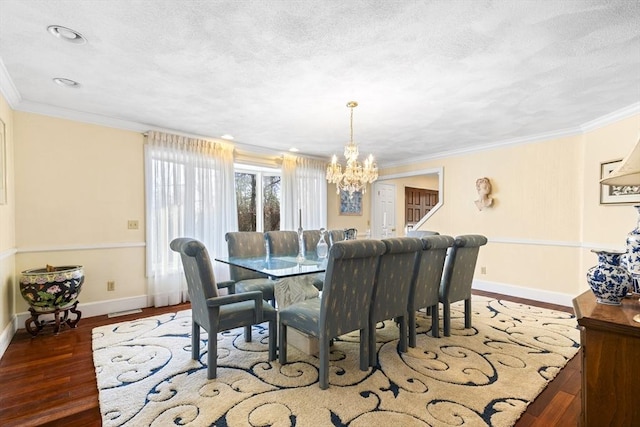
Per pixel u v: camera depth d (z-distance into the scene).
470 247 2.93
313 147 4.87
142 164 3.77
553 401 1.87
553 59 2.14
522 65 2.23
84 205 3.38
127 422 1.64
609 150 3.40
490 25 1.75
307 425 1.62
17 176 3.01
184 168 4.03
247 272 3.48
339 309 2.01
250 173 5.11
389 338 2.83
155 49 2.03
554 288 4.01
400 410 1.75
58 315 2.90
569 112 3.26
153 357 2.40
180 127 3.82
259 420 1.66
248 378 2.09
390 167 6.23
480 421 1.66
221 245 4.32
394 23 1.74
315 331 2.00
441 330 3.01
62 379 2.10
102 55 2.11
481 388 1.98
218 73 2.37
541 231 4.13
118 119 3.52
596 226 3.58
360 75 2.38
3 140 2.64
